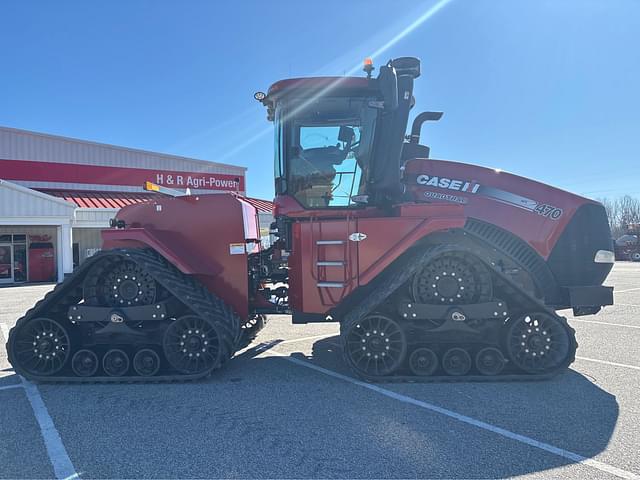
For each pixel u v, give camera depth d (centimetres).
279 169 550
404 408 408
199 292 512
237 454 326
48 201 1983
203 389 467
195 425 377
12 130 2255
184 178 2802
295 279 521
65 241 2017
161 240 522
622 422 374
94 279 511
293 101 533
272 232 616
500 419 381
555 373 473
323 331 784
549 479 289
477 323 484
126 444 344
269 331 786
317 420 384
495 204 529
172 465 312
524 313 481
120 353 502
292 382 487
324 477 295
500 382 475
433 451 327
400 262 504
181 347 499
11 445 345
